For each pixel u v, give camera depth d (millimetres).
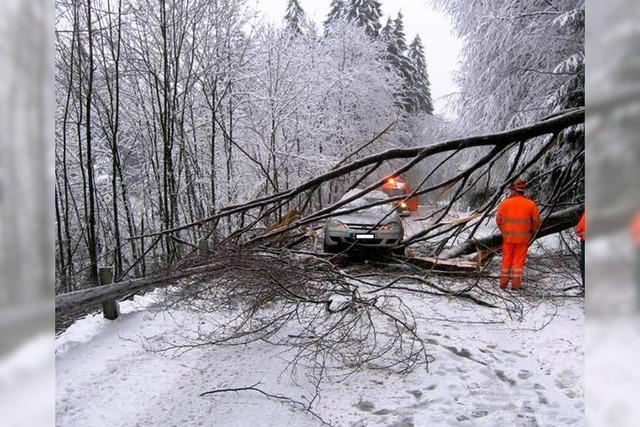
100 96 12656
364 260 8906
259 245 7891
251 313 5359
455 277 7609
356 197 7023
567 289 6895
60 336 5348
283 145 16141
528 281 7516
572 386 3934
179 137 13125
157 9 12305
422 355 4652
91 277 9969
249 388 3803
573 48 11188
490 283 7484
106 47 11883
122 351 4848
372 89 22266
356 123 21547
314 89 17984
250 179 15648
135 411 3584
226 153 14008
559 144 10875
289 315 5457
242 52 13961
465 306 6430
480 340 5086
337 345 4863
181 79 13094
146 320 5883
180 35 12453
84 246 13867
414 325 5438
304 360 4586
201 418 3482
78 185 14164
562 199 10805
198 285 6352
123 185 12641
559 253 9031
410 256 8773
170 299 6379
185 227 7535
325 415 3512
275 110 15719
